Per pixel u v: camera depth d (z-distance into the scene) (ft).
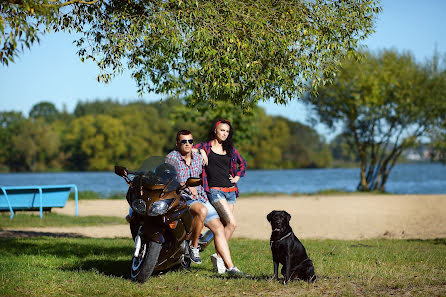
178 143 25.98
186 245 24.89
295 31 29.60
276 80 30.14
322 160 423.23
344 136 137.59
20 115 426.92
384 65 131.95
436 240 45.60
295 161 408.87
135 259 24.99
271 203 93.04
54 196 66.23
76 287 22.98
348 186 185.68
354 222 63.41
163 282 24.16
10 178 294.25
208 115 108.37
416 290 21.83
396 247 39.19
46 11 24.48
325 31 30.37
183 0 28.94
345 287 22.58
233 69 29.68
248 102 31.40
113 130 385.70
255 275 26.89
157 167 24.11
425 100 128.47
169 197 23.68
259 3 30.55
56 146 408.26
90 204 88.22
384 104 131.64
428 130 130.41
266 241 45.09
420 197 102.68
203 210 25.70
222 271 27.20
